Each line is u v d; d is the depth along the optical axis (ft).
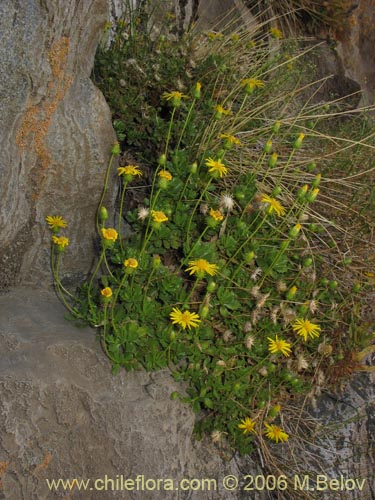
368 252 2.47
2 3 1.81
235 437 2.03
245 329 2.00
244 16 3.66
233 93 2.67
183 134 2.39
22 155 1.97
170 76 2.58
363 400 2.35
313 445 2.19
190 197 2.14
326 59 4.12
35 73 1.90
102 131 2.10
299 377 2.15
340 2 4.04
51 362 1.82
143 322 1.94
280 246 2.13
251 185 2.25
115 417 1.84
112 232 1.87
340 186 2.56
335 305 2.22
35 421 1.73
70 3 1.92
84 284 2.10
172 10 3.18
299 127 2.64
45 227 2.11
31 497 1.69
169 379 1.97
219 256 2.11
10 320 1.94
